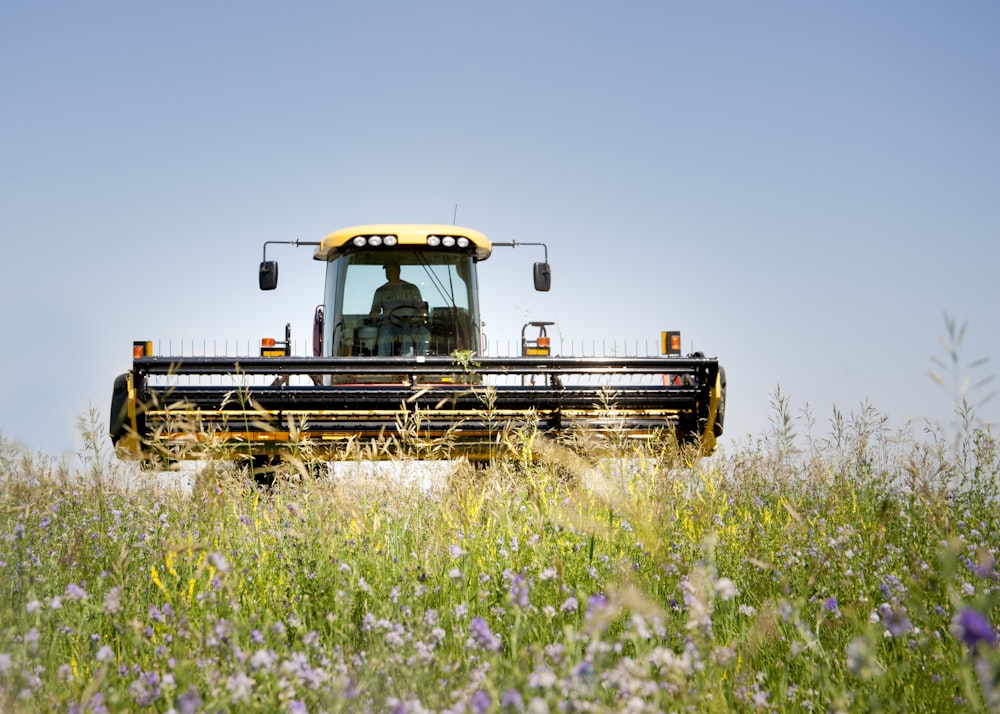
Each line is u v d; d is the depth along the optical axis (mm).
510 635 3045
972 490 5496
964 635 1485
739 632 3373
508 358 8922
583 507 4535
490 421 6707
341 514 4516
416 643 2623
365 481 5180
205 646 2834
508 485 5887
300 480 5809
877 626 3107
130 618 3439
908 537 4480
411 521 4852
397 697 2449
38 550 4062
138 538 4605
